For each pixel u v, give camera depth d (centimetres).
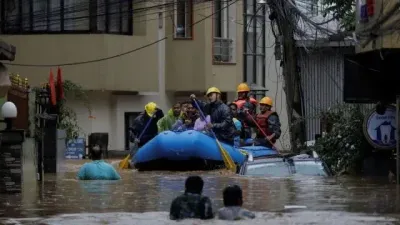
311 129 3956
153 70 4953
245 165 2748
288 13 3528
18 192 2153
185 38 5175
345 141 2809
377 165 2759
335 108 3095
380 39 2477
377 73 2712
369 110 2856
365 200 1928
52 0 4744
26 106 2559
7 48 2308
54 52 4756
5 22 4772
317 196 2020
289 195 2045
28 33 4772
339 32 3566
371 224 1521
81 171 2638
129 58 4844
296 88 3584
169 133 3091
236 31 5450
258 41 5725
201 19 5078
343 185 2317
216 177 2634
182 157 3048
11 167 2150
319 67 3875
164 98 5197
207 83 5209
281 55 3684
